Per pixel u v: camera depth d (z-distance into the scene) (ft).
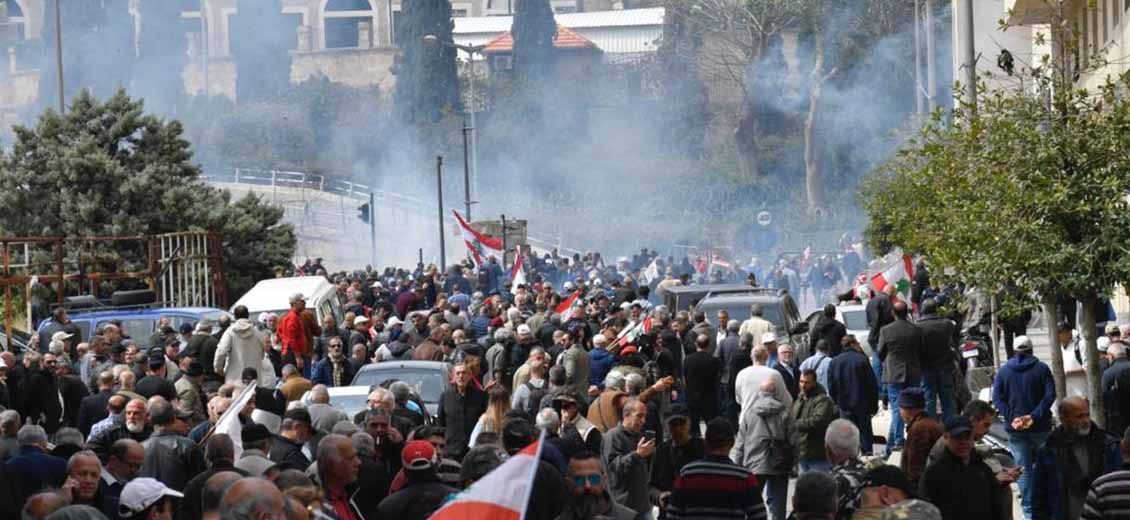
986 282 65.98
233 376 86.07
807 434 62.34
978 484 41.63
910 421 52.08
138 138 181.16
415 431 48.06
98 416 68.64
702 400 78.84
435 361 84.99
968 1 98.43
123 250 168.45
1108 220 64.03
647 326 93.45
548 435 47.83
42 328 100.17
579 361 77.25
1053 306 66.28
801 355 96.94
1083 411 48.24
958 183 67.77
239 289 176.96
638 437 51.39
